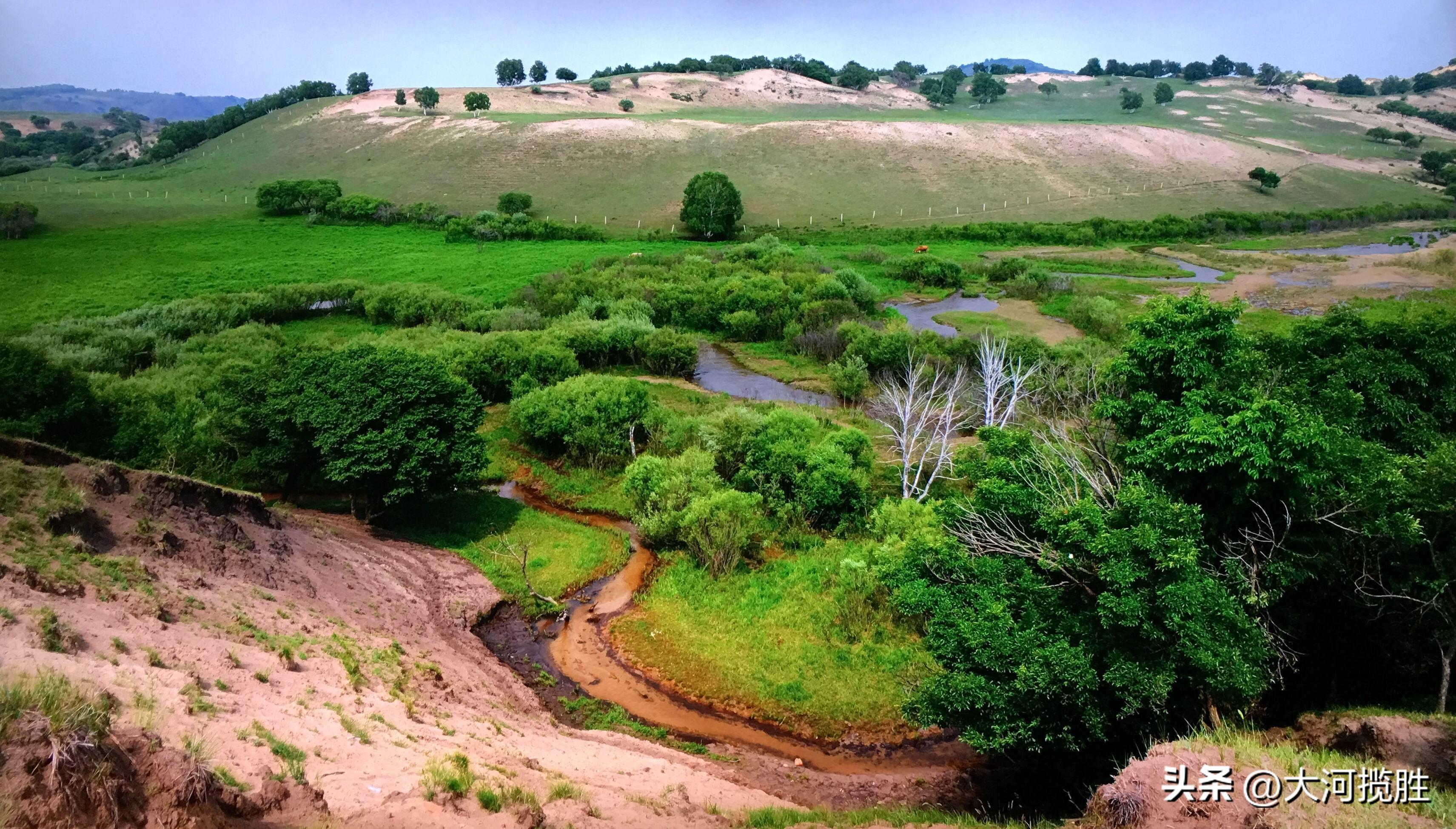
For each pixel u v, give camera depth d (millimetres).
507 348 47156
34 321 55906
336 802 10062
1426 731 13125
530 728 18000
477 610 25047
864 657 22188
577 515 33062
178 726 10281
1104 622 14547
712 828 13070
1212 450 16062
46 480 18594
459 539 29625
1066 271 84375
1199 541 15930
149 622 14594
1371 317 51469
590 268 79125
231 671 13844
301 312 63719
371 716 14406
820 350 55719
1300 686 18062
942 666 17750
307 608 20000
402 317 60500
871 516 29344
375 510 30203
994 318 65438
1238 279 76562
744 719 20375
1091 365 35250
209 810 8180
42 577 14297
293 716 12852
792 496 31641
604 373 52438
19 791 6922
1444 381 21594
